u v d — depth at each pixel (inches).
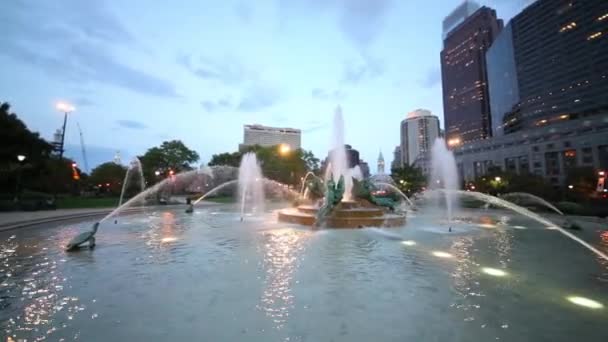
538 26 3878.0
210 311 195.6
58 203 1208.8
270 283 251.4
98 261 327.3
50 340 159.3
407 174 2081.7
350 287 243.3
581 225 695.7
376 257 346.9
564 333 169.3
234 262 320.2
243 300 214.4
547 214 1002.7
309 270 291.0
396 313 194.5
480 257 354.6
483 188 2140.7
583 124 2866.6
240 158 2444.6
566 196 1690.5
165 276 270.8
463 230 580.7
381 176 1696.6
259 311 195.8
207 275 273.9
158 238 472.4
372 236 489.7
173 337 161.9
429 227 615.8
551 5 3718.0
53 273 281.6
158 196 1599.4
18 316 189.3
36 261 328.5
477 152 4192.9
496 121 4899.1
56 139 2605.8
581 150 2871.6
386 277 271.0
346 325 176.7
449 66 7293.3
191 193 2445.9
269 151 2395.4
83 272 284.7
